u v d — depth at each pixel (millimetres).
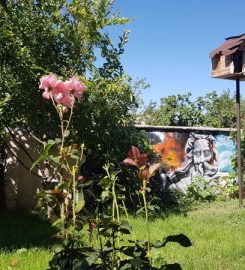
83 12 9969
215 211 11992
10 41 9453
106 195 3375
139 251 3109
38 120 10453
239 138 12492
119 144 12258
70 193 3301
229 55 11734
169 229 9195
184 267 6238
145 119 28391
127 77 10305
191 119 28219
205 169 15375
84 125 10289
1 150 12195
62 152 3312
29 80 9867
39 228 9062
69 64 10047
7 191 12094
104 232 3209
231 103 29484
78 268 2943
